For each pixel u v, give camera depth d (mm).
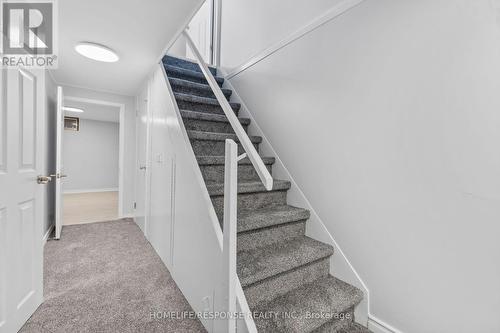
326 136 1753
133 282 1924
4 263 1284
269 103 2350
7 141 1298
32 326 1416
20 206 1413
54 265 2170
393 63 1342
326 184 1747
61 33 1883
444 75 1142
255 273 1306
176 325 1461
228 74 3037
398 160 1320
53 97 3115
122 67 2598
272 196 1988
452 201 1124
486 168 1028
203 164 1870
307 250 1587
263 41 2504
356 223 1538
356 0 1544
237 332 1146
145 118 3070
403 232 1302
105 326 1438
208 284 1379
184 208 1747
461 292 1102
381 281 1402
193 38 4312
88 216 3982
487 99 1021
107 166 7277
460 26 1090
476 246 1058
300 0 2035
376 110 1427
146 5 1555
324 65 1774
